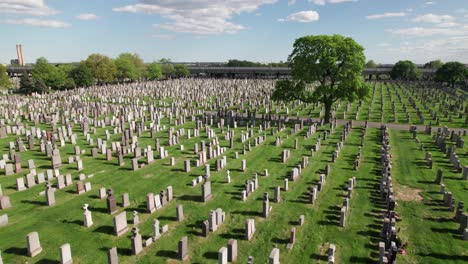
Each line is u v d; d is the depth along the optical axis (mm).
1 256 16734
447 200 23391
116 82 128625
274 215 22000
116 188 26203
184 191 25781
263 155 35375
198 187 26562
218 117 55000
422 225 20828
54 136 39969
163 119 53750
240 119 53000
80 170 29969
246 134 42188
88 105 61688
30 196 24281
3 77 91625
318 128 47969
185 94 80625
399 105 69938
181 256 17047
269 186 26922
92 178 28203
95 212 22000
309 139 41969
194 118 54344
